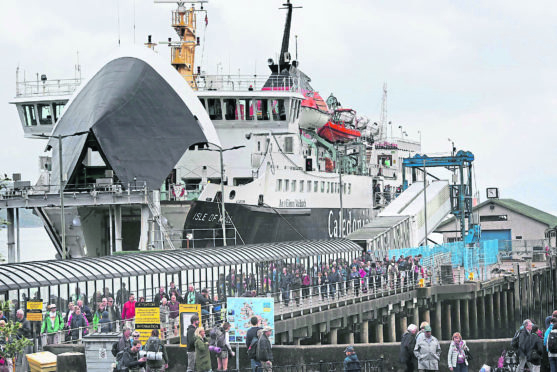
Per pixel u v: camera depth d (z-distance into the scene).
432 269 85.50
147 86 84.62
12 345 36.41
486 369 34.06
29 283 44.50
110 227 76.44
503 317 101.12
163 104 84.06
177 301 49.09
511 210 138.88
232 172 94.75
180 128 82.94
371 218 122.75
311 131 113.25
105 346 37.88
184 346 39.38
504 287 98.44
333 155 115.75
